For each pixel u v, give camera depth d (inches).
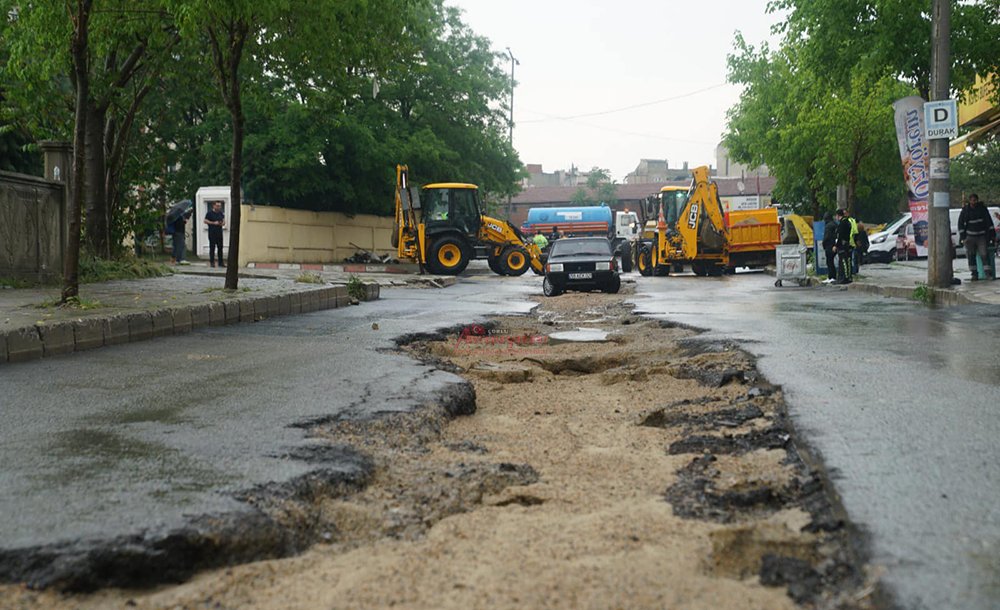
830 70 709.9
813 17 688.4
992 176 2154.3
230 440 164.4
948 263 600.1
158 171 761.6
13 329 285.4
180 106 1160.8
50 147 634.8
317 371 259.6
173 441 163.5
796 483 134.3
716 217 1141.1
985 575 93.5
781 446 162.4
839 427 168.6
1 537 107.2
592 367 309.1
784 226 1121.4
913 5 641.0
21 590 97.9
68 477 136.3
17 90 602.9
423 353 331.9
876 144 1222.3
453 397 216.5
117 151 684.7
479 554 107.2
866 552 100.7
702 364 276.2
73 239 382.0
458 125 1508.4
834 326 390.9
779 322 416.5
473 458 159.3
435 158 1380.4
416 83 1427.2
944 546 102.0
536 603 92.0
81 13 370.9
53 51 501.4
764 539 106.3
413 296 706.2
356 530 119.7
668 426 191.3
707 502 127.6
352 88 671.1
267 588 98.2
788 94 1391.5
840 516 114.2
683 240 1141.7
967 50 659.4
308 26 531.2
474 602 92.7
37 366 271.4
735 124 1612.9
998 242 988.6
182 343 338.3
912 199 657.6
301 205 1432.1
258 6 458.0
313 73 634.2
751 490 129.0
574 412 214.4
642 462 155.4
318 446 159.0
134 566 103.3
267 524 114.7
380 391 222.7
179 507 119.0
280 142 1280.8
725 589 95.3
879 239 1255.5
